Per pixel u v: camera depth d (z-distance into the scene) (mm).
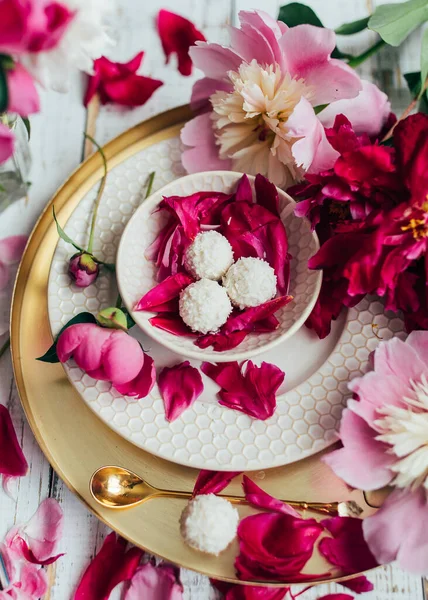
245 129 480
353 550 430
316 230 478
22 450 484
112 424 439
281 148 466
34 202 524
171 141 503
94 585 460
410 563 419
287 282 464
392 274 427
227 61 479
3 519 475
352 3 562
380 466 432
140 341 469
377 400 434
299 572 426
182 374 453
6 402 491
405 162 434
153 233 475
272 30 440
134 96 542
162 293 451
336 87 458
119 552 466
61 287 471
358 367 453
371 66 545
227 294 455
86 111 542
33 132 536
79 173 495
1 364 498
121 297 452
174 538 434
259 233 468
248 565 426
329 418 443
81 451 454
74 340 423
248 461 432
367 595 458
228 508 430
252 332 458
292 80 452
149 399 448
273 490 445
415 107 523
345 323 463
